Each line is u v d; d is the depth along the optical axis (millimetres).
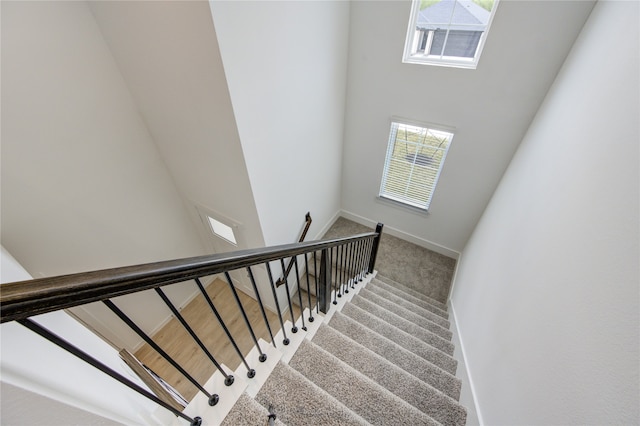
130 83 2244
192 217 3279
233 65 1745
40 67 1808
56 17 1787
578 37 2027
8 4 1593
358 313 2371
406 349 2080
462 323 2455
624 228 811
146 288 631
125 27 1867
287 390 1304
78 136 2113
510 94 2543
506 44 2348
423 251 4227
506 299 1653
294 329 1703
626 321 712
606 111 1153
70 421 565
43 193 2031
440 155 3326
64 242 2256
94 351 728
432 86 2887
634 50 1075
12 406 471
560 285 1099
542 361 1067
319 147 3293
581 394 808
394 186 3980
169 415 973
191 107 2066
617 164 948
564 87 1929
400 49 2848
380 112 3377
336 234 4492
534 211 1653
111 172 2406
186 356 3252
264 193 2545
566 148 1484
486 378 1577
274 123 2355
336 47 2855
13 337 499
